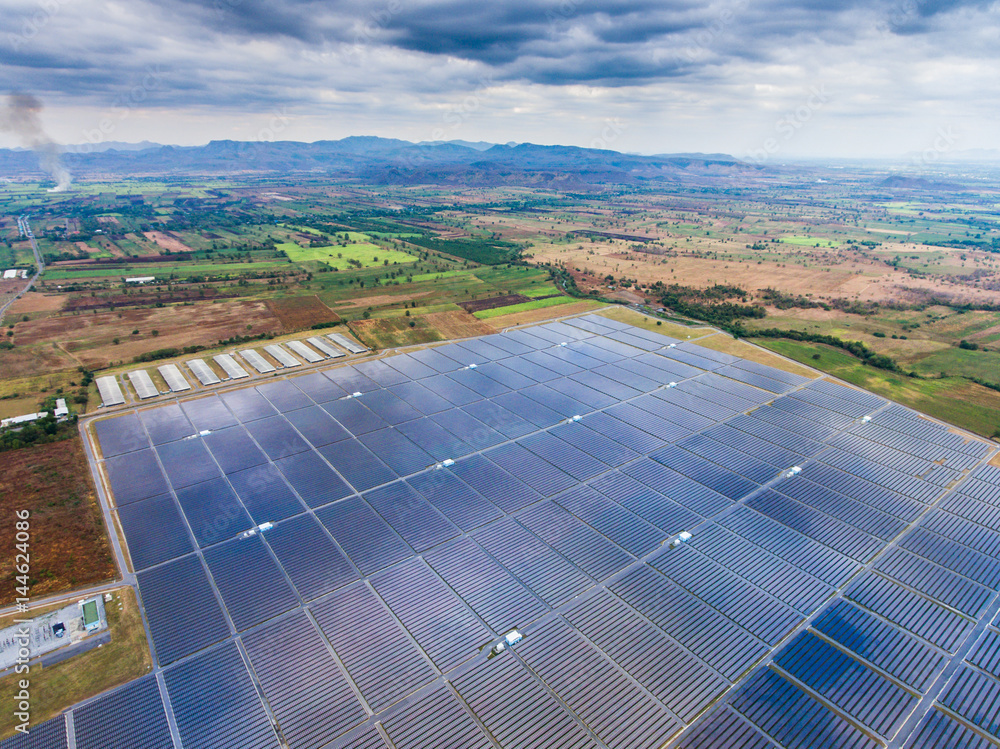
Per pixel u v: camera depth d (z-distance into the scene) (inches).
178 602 2500.0
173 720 1968.5
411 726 1941.4
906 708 1998.0
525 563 2719.0
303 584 2593.5
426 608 2453.2
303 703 2025.1
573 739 1887.3
